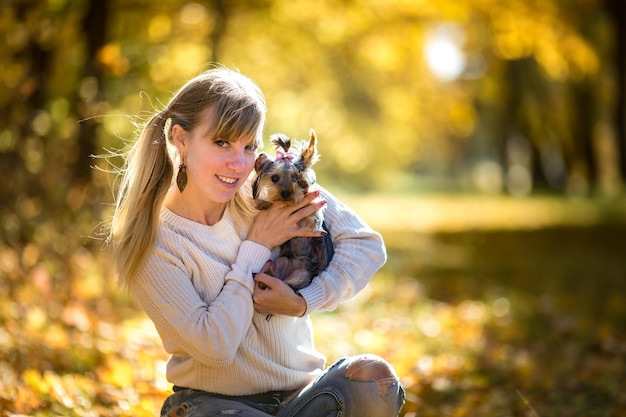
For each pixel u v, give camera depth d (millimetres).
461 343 7781
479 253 16172
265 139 11453
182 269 3373
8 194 9945
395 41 16219
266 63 16859
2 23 10766
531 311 9570
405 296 10109
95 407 4965
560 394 6074
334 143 31047
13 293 7605
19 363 5617
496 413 5578
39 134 10320
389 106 25672
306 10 15188
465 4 14844
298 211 3525
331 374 3326
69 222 9789
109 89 11266
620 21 22062
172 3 13148
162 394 5262
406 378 6070
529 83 29422
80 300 7949
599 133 33125
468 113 22219
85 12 11234
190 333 3275
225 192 3371
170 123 3453
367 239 3693
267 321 3447
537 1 14867
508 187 40438
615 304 9828
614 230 20375
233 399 3428
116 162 10719
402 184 53500
